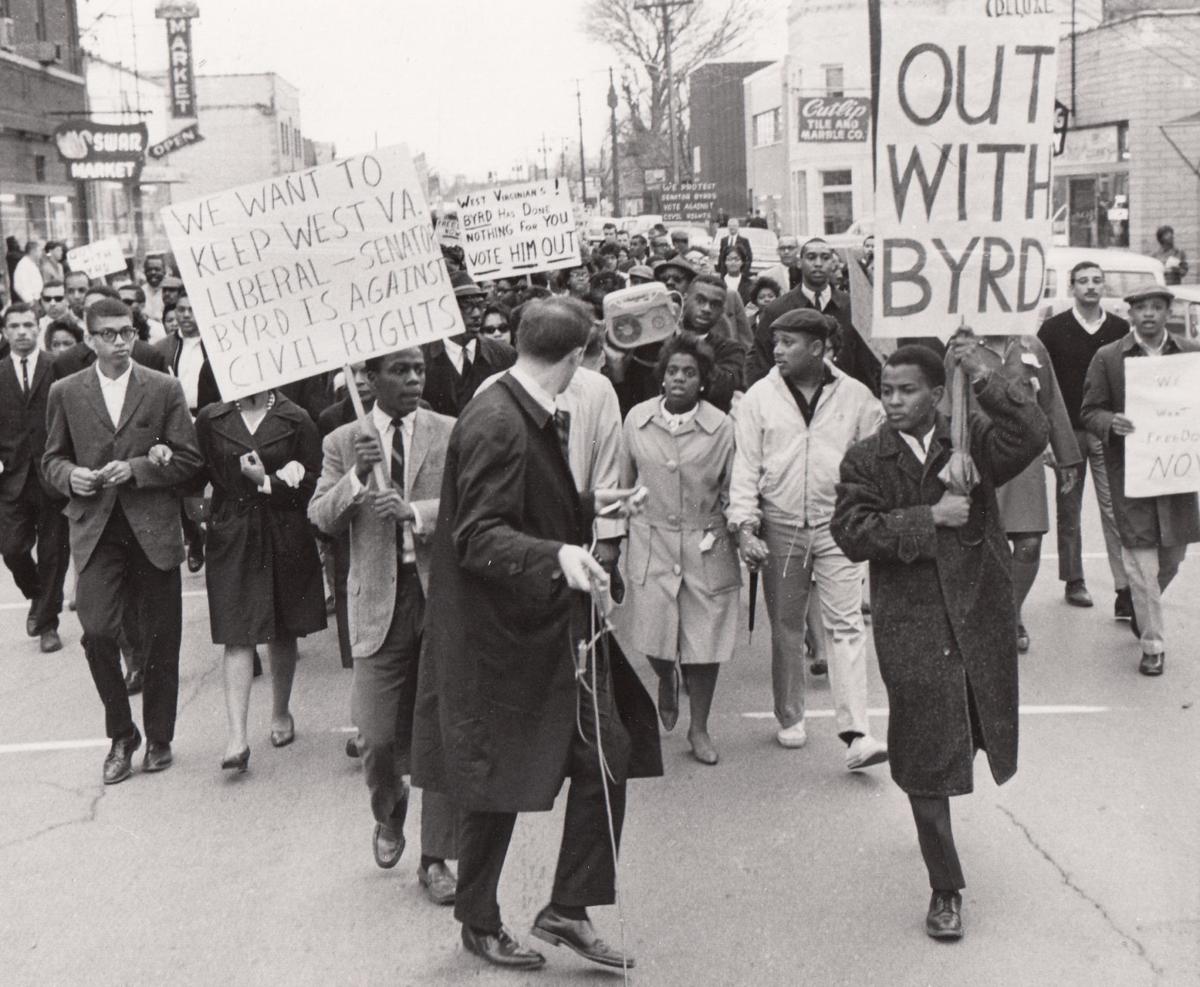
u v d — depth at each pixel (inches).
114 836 247.4
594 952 188.7
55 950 204.1
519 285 598.5
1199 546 452.8
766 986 187.5
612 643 192.1
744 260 837.2
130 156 1385.3
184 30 1713.8
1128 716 291.6
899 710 200.2
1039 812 242.8
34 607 390.3
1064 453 345.7
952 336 211.9
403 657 221.0
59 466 271.6
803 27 1706.4
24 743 301.6
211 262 240.8
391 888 223.1
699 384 274.1
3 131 1295.5
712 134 2284.7
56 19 1464.1
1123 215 1185.4
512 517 178.9
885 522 197.3
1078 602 383.9
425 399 352.2
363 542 223.3
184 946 204.7
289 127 1861.5
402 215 240.5
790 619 277.6
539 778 180.4
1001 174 209.8
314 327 240.2
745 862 227.8
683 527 274.1
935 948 196.4
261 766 282.4
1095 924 201.9
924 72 207.6
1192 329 651.5
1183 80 1149.7
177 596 281.1
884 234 209.9
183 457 272.8
